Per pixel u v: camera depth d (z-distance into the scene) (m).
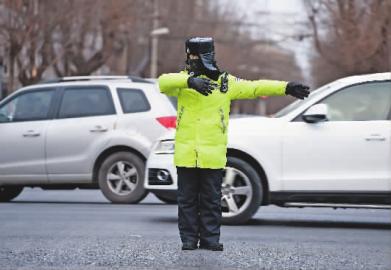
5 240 16.92
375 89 19.86
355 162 19.44
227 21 114.94
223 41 119.25
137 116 26.12
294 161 19.67
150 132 25.97
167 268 13.60
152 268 13.61
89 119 26.48
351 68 66.44
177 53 100.75
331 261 14.67
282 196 19.77
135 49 90.81
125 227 19.34
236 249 15.80
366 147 19.38
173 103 26.66
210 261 14.20
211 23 110.50
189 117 14.41
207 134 14.38
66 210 23.84
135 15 70.12
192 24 102.81
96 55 66.88
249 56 134.50
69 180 26.66
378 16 62.00
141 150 25.89
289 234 18.58
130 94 26.48
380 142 19.33
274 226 20.23
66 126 26.56
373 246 16.67
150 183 20.50
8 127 27.09
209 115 14.38
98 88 26.80
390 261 14.77
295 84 14.12
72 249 15.67
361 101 19.84
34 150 26.75
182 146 14.46
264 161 19.75
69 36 62.12
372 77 19.98
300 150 19.61
